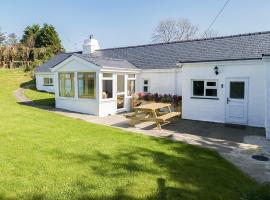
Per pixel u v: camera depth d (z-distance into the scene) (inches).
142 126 504.4
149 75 725.9
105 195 185.8
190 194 202.8
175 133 447.8
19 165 225.0
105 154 274.7
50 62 1277.1
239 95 526.0
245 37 650.2
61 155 258.7
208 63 550.9
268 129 416.2
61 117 513.7
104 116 619.2
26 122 414.0
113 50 964.6
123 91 700.7
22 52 1998.0
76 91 665.6
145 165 253.1
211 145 376.5
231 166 283.4
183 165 266.7
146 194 193.8
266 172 273.3
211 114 558.3
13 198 171.6
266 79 416.8
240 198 205.2
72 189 190.1
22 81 1467.8
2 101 792.9
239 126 508.4
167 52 781.3
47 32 2506.2
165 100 650.2
